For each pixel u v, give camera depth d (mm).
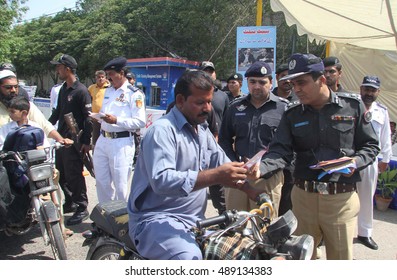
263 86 3604
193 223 2363
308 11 6559
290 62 2695
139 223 2340
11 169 3717
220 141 3918
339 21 6645
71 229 4727
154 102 17672
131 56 26203
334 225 2758
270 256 2064
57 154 5125
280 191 3643
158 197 2328
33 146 3836
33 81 42188
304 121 2805
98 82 6852
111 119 4227
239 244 2117
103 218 2887
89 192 6406
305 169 2844
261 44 7477
